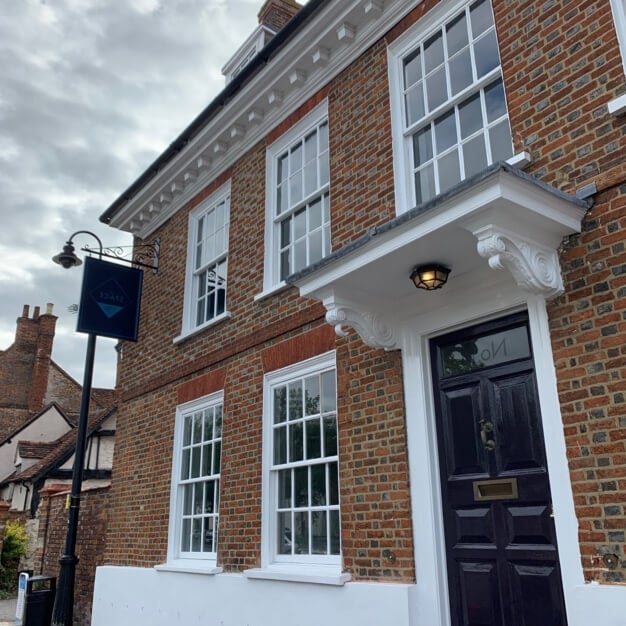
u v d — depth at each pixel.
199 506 7.25
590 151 4.04
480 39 5.18
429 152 5.45
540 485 3.95
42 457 23.80
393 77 5.89
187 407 7.89
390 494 4.80
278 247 7.07
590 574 3.45
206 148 8.34
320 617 5.02
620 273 3.69
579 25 4.34
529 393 4.16
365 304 4.83
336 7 6.19
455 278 4.61
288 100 7.22
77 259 7.93
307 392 6.03
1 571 14.09
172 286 8.91
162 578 7.17
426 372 4.86
